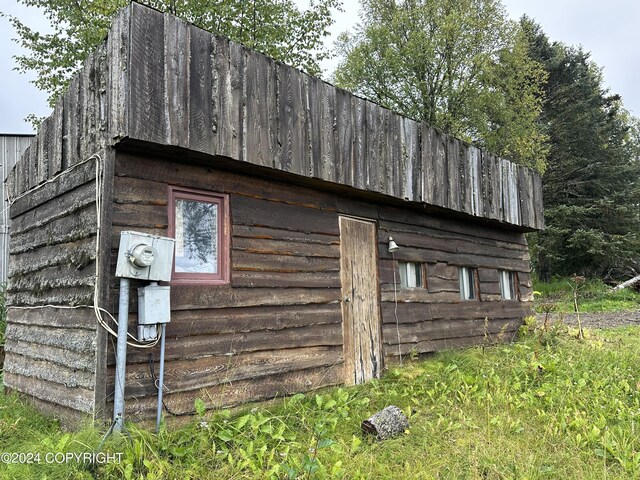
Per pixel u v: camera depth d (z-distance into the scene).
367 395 5.56
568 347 8.15
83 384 4.02
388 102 24.00
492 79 22.89
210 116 4.52
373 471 3.73
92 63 4.59
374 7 23.94
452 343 7.71
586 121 24.89
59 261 4.72
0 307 9.74
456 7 22.52
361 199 6.57
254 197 5.18
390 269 6.85
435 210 7.59
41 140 5.61
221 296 4.68
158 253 3.99
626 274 25.19
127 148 4.20
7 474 3.28
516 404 5.33
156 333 4.02
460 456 4.07
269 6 17.42
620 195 23.47
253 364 4.88
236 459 3.72
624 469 3.95
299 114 5.37
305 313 5.50
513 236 9.95
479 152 8.39
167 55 4.28
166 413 4.16
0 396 5.64
